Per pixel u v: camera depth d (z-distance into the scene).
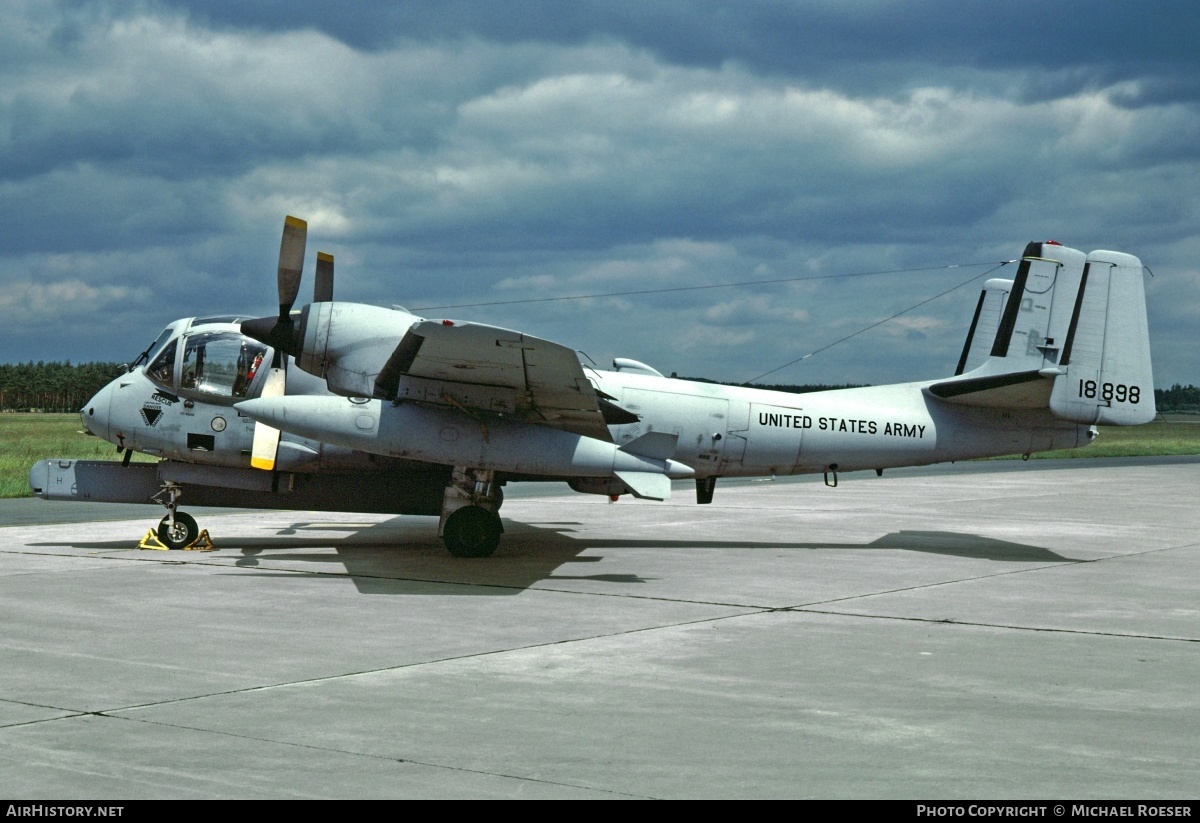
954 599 10.22
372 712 6.01
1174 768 5.12
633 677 6.91
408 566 12.20
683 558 13.23
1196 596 10.49
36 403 177.12
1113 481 31.16
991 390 14.48
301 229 12.46
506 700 6.30
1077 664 7.41
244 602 9.69
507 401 12.20
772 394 14.70
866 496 25.00
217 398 13.24
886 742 5.53
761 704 6.27
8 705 6.10
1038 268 14.65
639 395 14.11
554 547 14.27
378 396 12.43
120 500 13.75
